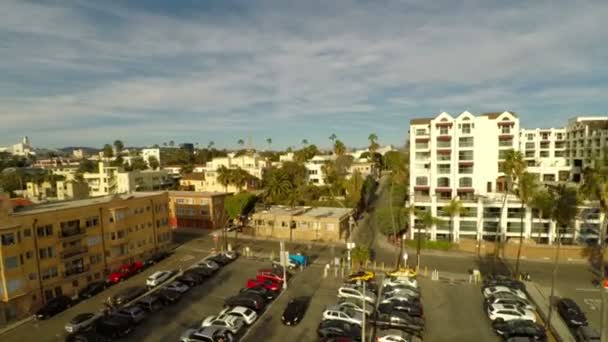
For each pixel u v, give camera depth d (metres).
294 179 112.00
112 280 48.22
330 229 69.12
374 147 154.12
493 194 67.19
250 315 35.09
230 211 81.00
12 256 38.44
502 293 38.72
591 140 84.06
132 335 33.66
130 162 190.75
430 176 73.19
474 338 31.97
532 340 28.77
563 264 53.59
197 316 37.47
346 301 36.88
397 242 66.88
